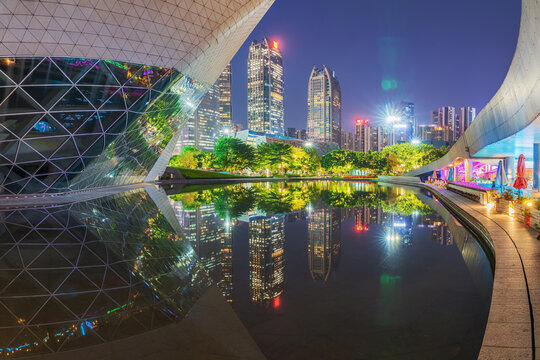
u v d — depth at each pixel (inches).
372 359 174.9
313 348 186.9
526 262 293.6
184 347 185.2
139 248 414.6
